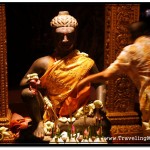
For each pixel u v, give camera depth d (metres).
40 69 2.89
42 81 2.89
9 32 3.63
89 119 2.86
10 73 3.76
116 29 3.05
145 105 2.60
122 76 3.14
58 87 2.87
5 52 2.97
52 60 2.88
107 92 3.16
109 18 3.05
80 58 2.88
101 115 2.90
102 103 2.90
